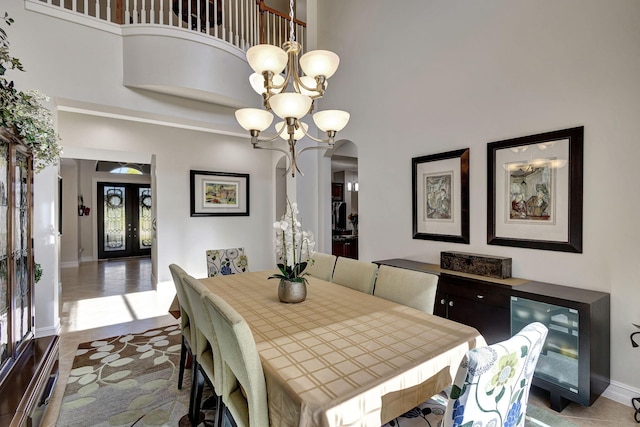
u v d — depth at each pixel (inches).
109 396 86.7
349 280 100.5
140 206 356.8
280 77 92.3
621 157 82.2
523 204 101.4
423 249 133.9
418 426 50.5
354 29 166.2
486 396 37.9
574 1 90.1
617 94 82.7
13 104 65.1
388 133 148.3
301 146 192.9
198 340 72.9
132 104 136.5
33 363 72.3
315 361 50.3
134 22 134.2
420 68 133.7
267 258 230.5
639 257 79.6
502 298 91.7
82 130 169.3
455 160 120.7
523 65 101.3
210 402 83.7
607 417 77.4
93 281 231.8
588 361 75.3
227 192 213.2
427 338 58.9
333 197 356.8
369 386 43.7
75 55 123.0
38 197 116.8
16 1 112.9
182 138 197.6
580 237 89.0
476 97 114.1
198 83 141.2
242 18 161.9
